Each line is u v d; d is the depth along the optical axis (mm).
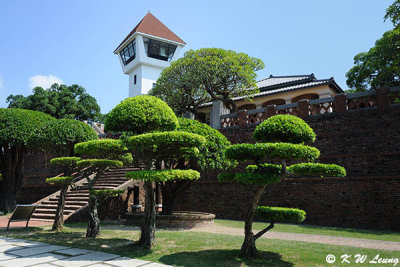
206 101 23500
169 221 11086
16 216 9992
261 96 22969
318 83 20469
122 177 15773
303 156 5559
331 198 12195
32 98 30219
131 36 32844
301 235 9375
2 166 16750
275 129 6160
